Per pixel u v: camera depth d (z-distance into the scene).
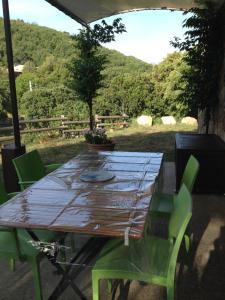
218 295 2.16
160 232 2.89
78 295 2.04
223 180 3.97
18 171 2.75
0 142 7.39
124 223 1.64
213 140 4.58
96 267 1.82
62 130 9.01
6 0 3.46
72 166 2.81
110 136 9.00
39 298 1.98
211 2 5.10
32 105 10.85
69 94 11.09
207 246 2.78
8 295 2.20
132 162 2.94
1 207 1.88
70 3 4.80
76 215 1.75
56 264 2.00
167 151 6.91
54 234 2.17
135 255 1.93
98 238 2.02
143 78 12.38
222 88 4.88
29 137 8.26
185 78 5.84
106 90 11.90
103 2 5.15
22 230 2.14
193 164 2.51
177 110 12.29
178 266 2.49
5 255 1.98
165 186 4.41
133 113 12.39
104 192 2.11
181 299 2.13
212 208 3.62
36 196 2.04
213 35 5.29
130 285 2.28
